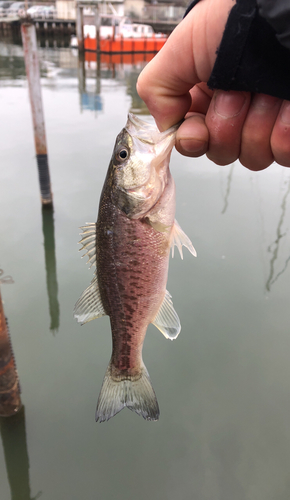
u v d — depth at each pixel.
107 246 0.19
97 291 0.20
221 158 0.15
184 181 0.84
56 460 0.39
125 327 0.20
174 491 0.36
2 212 0.75
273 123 0.13
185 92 0.15
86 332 0.52
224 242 0.65
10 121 1.23
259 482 0.36
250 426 0.41
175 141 0.15
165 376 0.45
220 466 0.37
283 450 0.38
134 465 0.38
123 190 0.18
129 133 0.18
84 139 1.10
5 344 0.38
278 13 0.10
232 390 0.44
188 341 0.49
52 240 0.69
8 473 0.38
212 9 0.12
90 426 0.42
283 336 0.49
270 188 0.80
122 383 0.21
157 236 0.18
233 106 0.13
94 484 0.37
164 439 0.40
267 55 0.11
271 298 0.55
